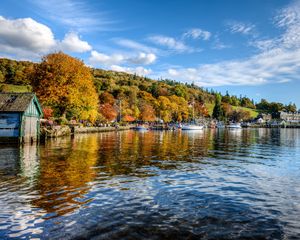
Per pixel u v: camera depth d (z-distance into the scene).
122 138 56.75
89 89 69.44
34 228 9.50
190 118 179.12
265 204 12.49
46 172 18.41
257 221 10.44
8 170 18.95
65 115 71.50
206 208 11.80
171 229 9.56
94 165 21.50
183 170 20.36
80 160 23.89
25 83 121.25
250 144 46.12
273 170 21.11
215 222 10.25
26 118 38.03
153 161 24.42
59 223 9.92
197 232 9.37
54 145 37.56
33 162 22.47
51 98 62.34
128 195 13.44
